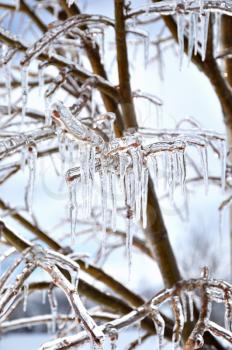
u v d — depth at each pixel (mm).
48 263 2705
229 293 3000
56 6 5117
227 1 3109
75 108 3443
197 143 2736
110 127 3330
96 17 3453
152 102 4016
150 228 3822
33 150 3102
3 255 2924
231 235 5145
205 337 3881
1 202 4504
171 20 4027
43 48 3252
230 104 4195
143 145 2541
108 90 3678
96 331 2459
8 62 3469
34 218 4641
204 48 3215
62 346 2506
